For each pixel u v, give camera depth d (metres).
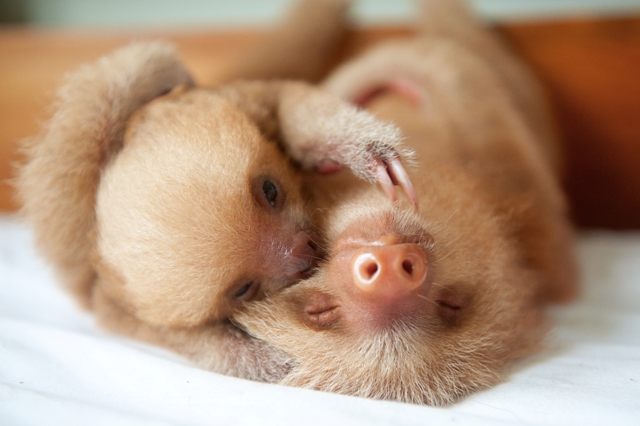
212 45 0.33
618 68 0.31
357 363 0.21
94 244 0.22
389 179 0.21
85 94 0.22
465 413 0.18
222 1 0.39
